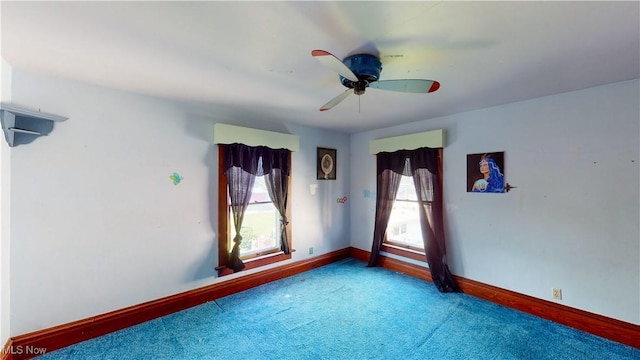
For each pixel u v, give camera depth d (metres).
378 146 3.92
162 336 2.29
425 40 1.51
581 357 2.02
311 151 3.95
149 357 2.03
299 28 1.41
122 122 2.43
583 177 2.37
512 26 1.38
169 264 2.70
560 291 2.49
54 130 2.13
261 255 3.44
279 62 1.83
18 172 1.99
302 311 2.71
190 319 2.56
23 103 1.99
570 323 2.41
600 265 2.30
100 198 2.33
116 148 2.40
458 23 1.35
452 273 3.25
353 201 4.45
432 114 3.21
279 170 3.45
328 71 1.97
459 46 1.58
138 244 2.52
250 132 3.15
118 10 1.26
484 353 2.07
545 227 2.57
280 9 1.24
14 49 1.66
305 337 2.28
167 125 2.68
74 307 2.22
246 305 2.83
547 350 2.10
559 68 1.91
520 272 2.73
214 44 1.59
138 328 2.41
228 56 1.74
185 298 2.76
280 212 3.49
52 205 2.12
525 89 2.36
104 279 2.35
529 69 1.93
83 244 2.26
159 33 1.47
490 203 2.93
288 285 3.34
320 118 3.43
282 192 3.49
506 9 1.23
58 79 2.13
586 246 2.36
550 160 2.54
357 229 4.41
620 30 1.41
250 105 2.86
